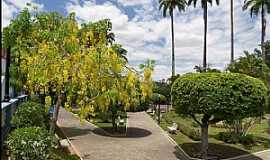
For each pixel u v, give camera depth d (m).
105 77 16.36
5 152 13.95
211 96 19.27
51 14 19.42
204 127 21.48
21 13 19.59
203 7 52.34
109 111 27.72
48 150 13.07
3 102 17.02
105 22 17.28
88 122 32.47
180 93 20.31
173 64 60.66
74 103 17.31
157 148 23.23
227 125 29.33
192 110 19.98
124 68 16.52
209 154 22.58
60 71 15.78
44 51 16.03
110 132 28.12
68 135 25.55
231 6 52.84
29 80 17.39
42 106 18.67
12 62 21.03
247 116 20.11
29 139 12.51
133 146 23.39
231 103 19.19
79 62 16.00
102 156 19.89
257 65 31.16
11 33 19.69
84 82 15.94
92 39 16.80
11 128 17.56
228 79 19.55
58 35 16.33
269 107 23.34
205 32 52.22
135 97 17.06
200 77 19.92
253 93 19.72
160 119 38.69
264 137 28.95
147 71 16.48
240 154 23.11
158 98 38.47
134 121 36.72
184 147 24.02
